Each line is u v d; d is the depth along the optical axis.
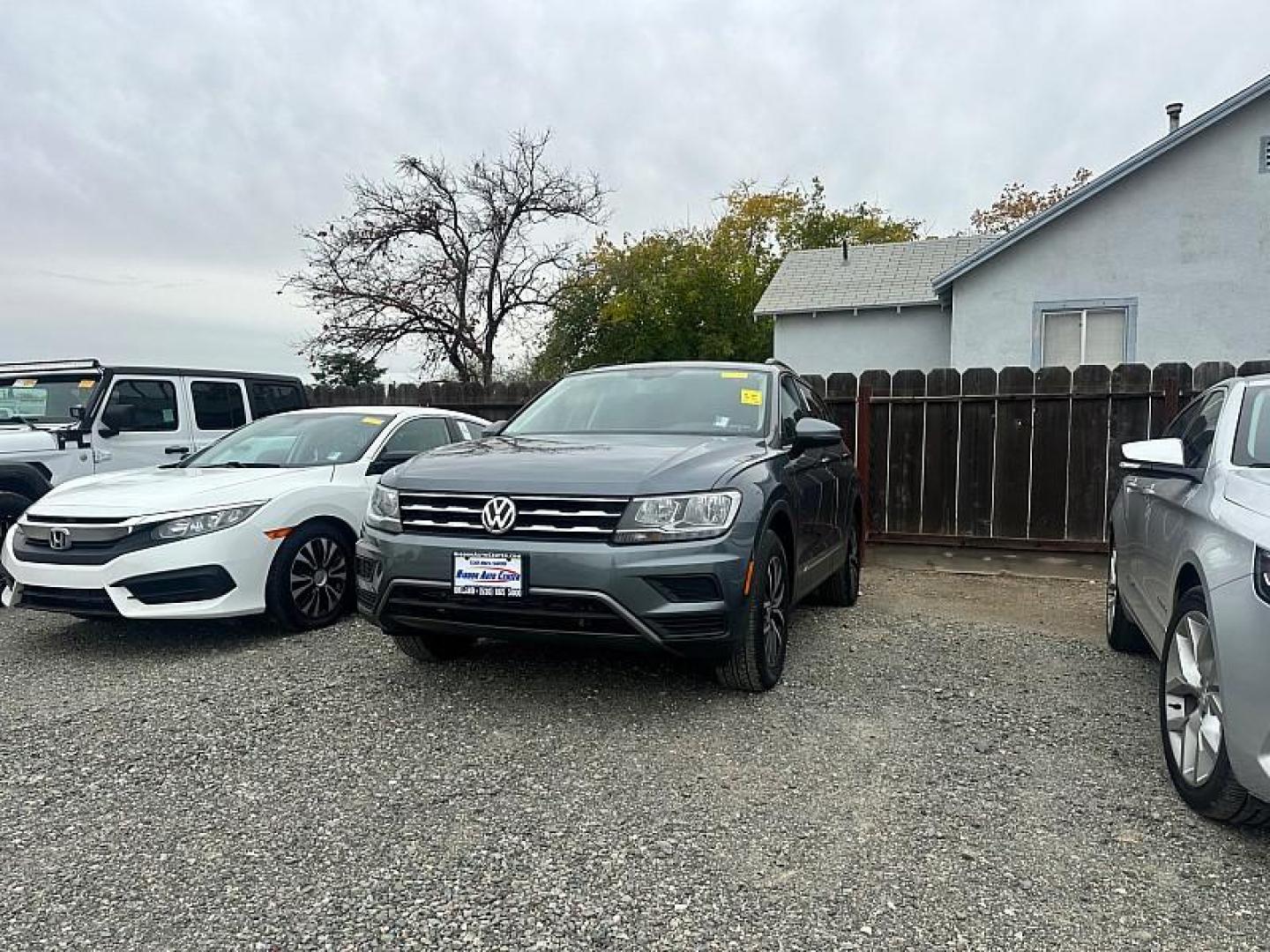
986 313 14.76
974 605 6.70
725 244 35.03
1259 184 13.11
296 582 5.60
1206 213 13.41
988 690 4.51
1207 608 2.96
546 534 3.81
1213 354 13.52
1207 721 3.04
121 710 4.21
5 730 3.97
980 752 3.68
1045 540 8.65
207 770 3.50
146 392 8.06
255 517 5.36
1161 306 13.74
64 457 7.34
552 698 4.30
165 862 2.80
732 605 3.84
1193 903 2.56
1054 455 8.59
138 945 2.37
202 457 6.63
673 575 3.71
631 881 2.68
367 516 4.41
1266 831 2.99
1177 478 3.92
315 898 2.59
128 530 5.07
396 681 4.57
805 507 4.95
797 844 2.90
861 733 3.88
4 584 5.68
